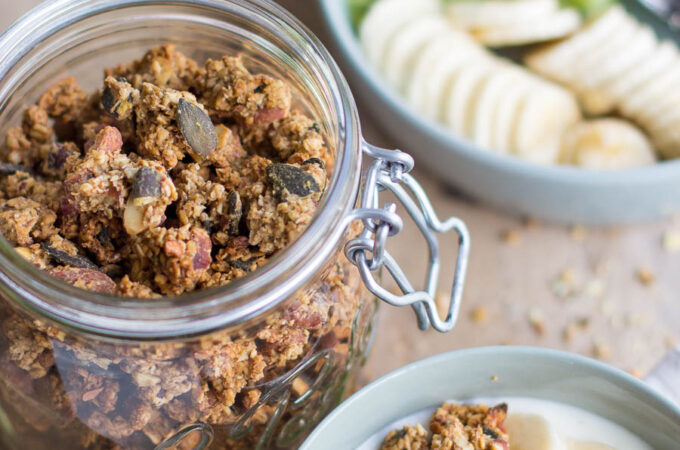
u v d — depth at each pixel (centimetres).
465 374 33
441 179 47
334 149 29
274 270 26
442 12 52
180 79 30
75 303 25
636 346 43
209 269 27
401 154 29
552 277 45
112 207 27
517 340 43
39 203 29
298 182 27
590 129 49
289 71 30
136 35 31
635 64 50
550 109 50
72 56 31
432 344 43
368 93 45
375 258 28
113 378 27
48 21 30
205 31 31
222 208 28
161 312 25
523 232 46
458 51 50
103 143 28
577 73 51
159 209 27
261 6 30
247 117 29
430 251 32
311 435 30
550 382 33
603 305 44
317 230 26
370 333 34
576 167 46
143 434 29
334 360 31
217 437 30
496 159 43
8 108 30
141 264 27
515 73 51
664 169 43
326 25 46
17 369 28
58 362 28
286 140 29
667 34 52
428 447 32
